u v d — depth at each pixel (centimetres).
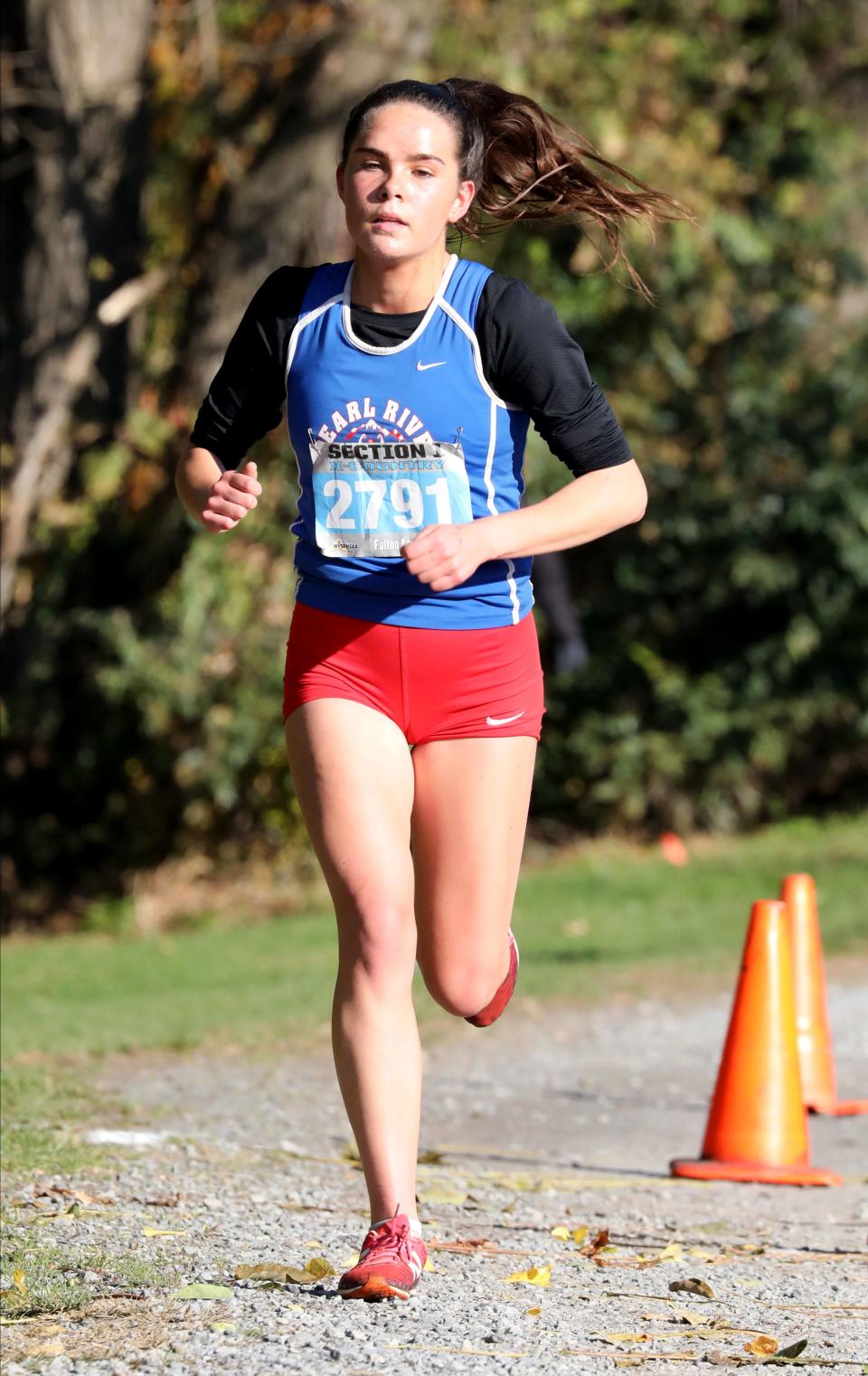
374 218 1360
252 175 5559
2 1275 1450
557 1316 1404
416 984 4106
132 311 5659
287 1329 1295
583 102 6219
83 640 5569
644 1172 2341
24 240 5578
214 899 5716
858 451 6731
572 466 1428
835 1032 3578
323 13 5750
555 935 4872
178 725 5494
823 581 6662
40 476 5544
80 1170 1964
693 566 6825
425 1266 1538
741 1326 1420
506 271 6191
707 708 6731
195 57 5828
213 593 5353
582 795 6919
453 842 1450
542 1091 2944
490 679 1438
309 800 1419
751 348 7162
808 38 7538
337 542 1415
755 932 2389
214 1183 1955
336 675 1430
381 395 1384
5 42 5472
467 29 5775
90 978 4181
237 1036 3316
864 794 7244
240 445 1487
